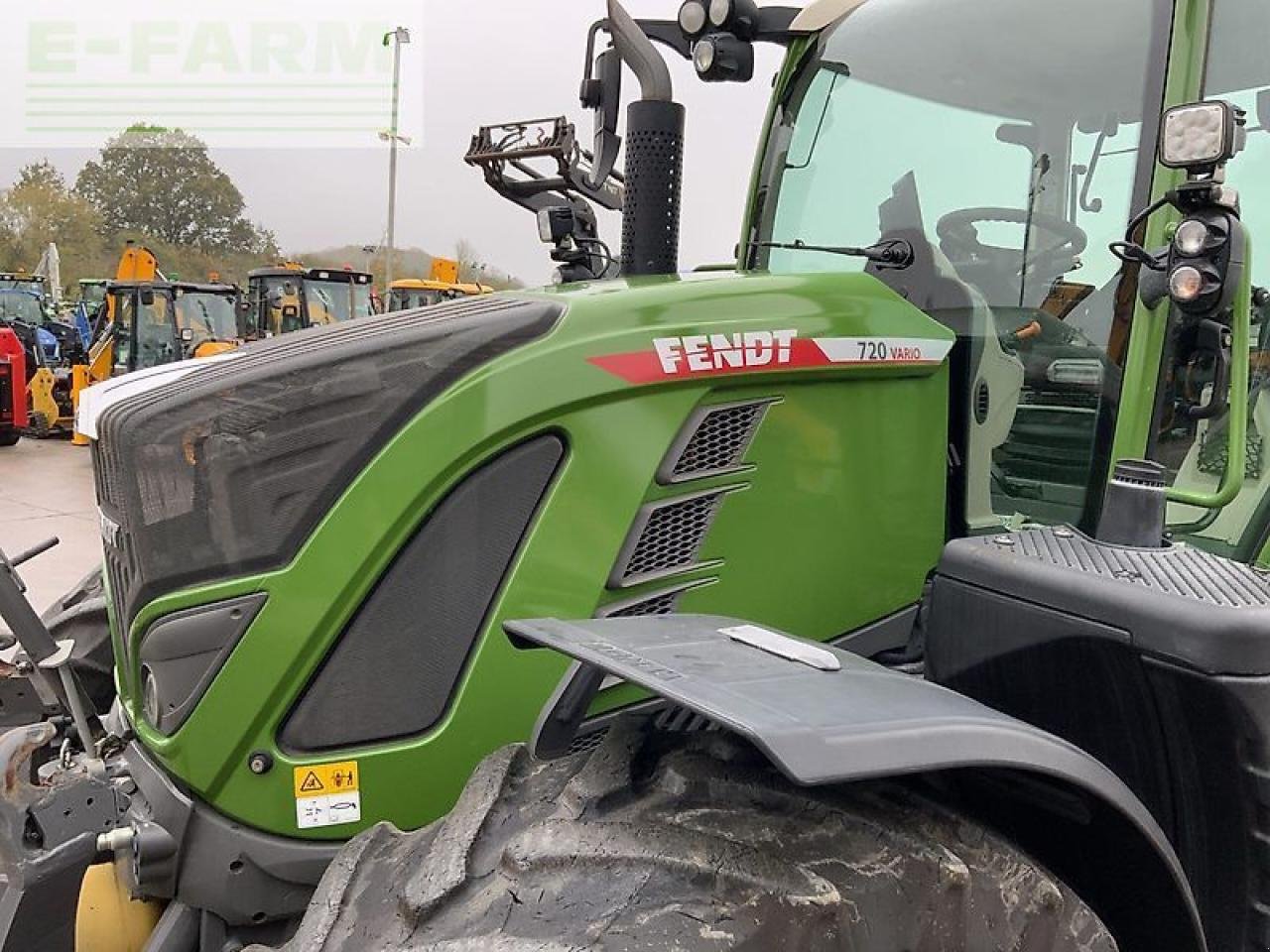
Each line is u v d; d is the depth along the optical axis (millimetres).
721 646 1305
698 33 2213
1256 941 1463
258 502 1582
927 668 1743
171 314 13156
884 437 1881
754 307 1778
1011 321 2105
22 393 12203
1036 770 1181
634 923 1091
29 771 1664
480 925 1125
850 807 1233
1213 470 2000
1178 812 1503
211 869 1589
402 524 1571
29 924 1551
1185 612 1408
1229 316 1705
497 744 1627
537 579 1616
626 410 1652
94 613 2430
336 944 1200
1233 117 1526
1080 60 2039
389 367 1591
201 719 1576
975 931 1209
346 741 1593
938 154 2219
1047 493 2064
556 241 2457
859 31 2398
